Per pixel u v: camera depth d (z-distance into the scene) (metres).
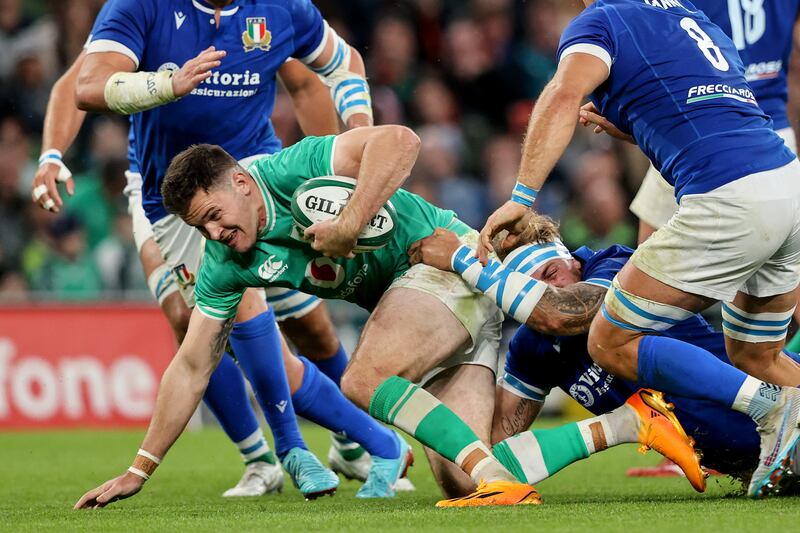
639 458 23.33
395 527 11.77
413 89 42.12
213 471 22.23
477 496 13.51
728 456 14.51
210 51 15.64
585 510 12.91
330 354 19.75
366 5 43.06
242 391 18.28
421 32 43.19
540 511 12.77
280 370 17.16
